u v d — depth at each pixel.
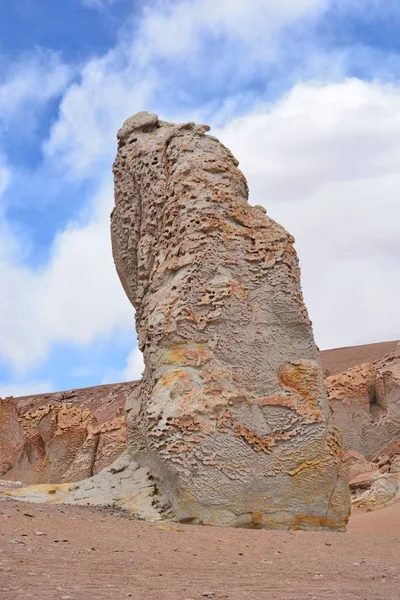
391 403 29.62
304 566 8.41
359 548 10.10
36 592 5.78
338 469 12.80
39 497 13.80
